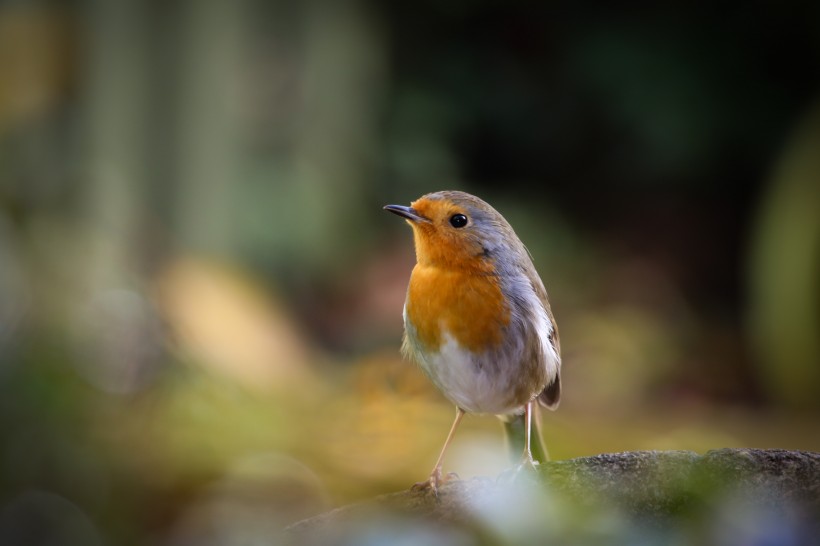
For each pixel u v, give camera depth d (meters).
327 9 15.71
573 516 3.46
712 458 3.60
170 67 13.82
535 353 5.24
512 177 18.33
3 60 12.70
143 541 7.80
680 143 17.45
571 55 17.77
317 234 15.30
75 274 10.64
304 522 3.89
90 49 13.24
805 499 3.48
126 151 13.48
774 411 13.72
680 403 13.97
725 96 17.52
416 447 9.57
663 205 18.25
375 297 15.33
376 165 16.83
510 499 3.56
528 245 16.61
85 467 8.80
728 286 17.72
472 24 18.00
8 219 11.09
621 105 17.56
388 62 17.38
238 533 7.54
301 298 15.25
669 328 15.97
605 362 14.09
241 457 9.23
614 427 11.75
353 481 8.80
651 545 3.36
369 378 10.48
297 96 15.45
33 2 13.14
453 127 17.72
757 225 15.30
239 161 14.63
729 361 15.40
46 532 8.21
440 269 5.18
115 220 13.12
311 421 10.30
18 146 12.50
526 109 17.95
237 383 10.89
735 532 3.40
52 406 9.16
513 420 5.95
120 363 10.40
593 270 16.83
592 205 18.17
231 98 14.45
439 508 3.86
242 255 14.66
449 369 5.20
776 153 17.59
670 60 17.53
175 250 13.60
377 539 3.59
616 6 17.84
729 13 17.55
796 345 13.99
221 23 14.18
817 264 13.91
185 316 11.27
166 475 8.79
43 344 9.67
